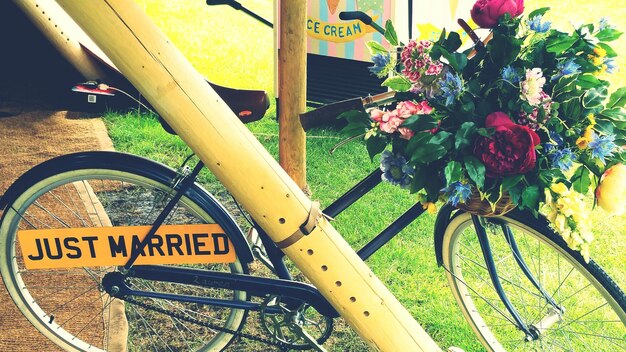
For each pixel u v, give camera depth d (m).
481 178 2.03
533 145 1.97
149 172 2.48
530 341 2.69
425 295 3.39
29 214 3.86
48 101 5.31
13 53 5.31
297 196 2.22
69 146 4.75
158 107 2.11
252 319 3.21
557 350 2.87
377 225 3.94
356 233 3.86
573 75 2.08
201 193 2.53
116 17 2.03
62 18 5.04
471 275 3.50
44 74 5.36
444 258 2.80
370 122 2.22
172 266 2.63
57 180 2.52
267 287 2.58
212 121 2.13
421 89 2.13
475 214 2.35
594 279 2.31
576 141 2.09
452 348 2.74
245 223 3.99
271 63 6.64
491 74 2.13
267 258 2.79
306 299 2.58
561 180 2.13
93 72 5.16
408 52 2.13
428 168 2.14
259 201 2.19
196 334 3.12
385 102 2.27
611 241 3.90
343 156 4.69
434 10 4.70
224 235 2.56
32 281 3.35
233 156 2.15
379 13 4.70
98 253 2.60
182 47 6.95
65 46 5.02
